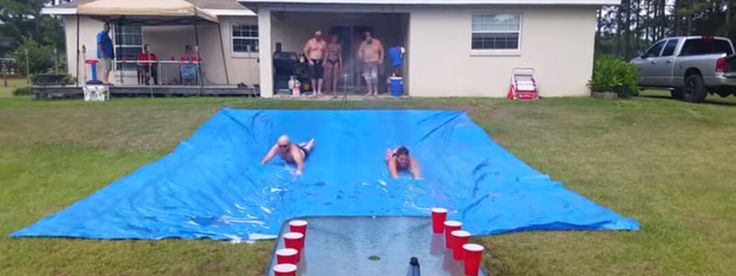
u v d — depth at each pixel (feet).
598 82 44.32
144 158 24.09
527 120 33.04
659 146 27.07
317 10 43.83
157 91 45.98
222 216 16.47
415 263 9.78
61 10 50.85
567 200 17.79
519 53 45.24
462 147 25.64
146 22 50.19
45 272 12.36
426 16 44.62
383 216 14.46
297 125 27.81
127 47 52.75
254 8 44.24
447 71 45.29
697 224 15.87
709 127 31.76
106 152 25.18
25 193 18.58
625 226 15.42
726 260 13.28
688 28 105.19
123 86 45.75
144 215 15.96
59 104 39.78
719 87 40.57
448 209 17.54
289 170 23.02
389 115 29.27
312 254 11.38
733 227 15.64
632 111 36.68
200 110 35.09
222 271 12.58
